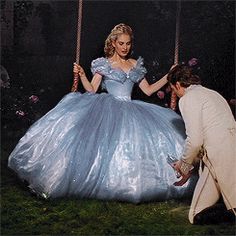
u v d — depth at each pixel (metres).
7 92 8.63
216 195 4.57
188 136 4.44
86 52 8.91
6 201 5.17
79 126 5.31
